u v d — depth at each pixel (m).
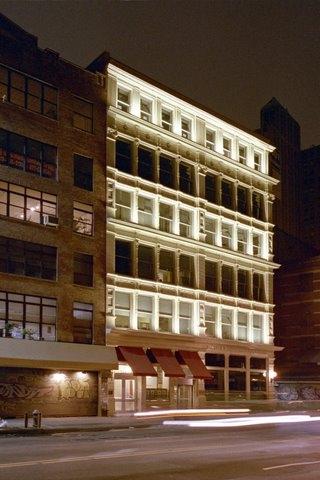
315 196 107.81
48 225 38.16
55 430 27.78
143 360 41.94
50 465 14.76
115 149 43.44
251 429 29.30
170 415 40.19
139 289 43.38
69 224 39.41
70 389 37.69
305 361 64.62
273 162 71.25
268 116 102.75
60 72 40.50
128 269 43.31
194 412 41.28
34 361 35.31
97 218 41.12
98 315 40.06
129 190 44.09
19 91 38.22
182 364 45.41
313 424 33.53
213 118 51.38
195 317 47.47
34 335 36.50
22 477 12.87
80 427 29.05
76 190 40.16
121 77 44.50
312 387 62.88
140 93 45.94
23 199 37.34
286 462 16.14
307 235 105.94
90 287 39.97
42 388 36.25
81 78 41.75
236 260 52.00
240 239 53.31
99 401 38.78
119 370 41.09
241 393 50.44
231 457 17.06
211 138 51.94
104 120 42.72
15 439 23.55
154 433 26.72
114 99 43.97
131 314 42.88
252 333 52.59
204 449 18.95
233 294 51.31
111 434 26.36
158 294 44.72
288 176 102.81
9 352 34.34
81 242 39.91
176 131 48.22
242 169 53.91
